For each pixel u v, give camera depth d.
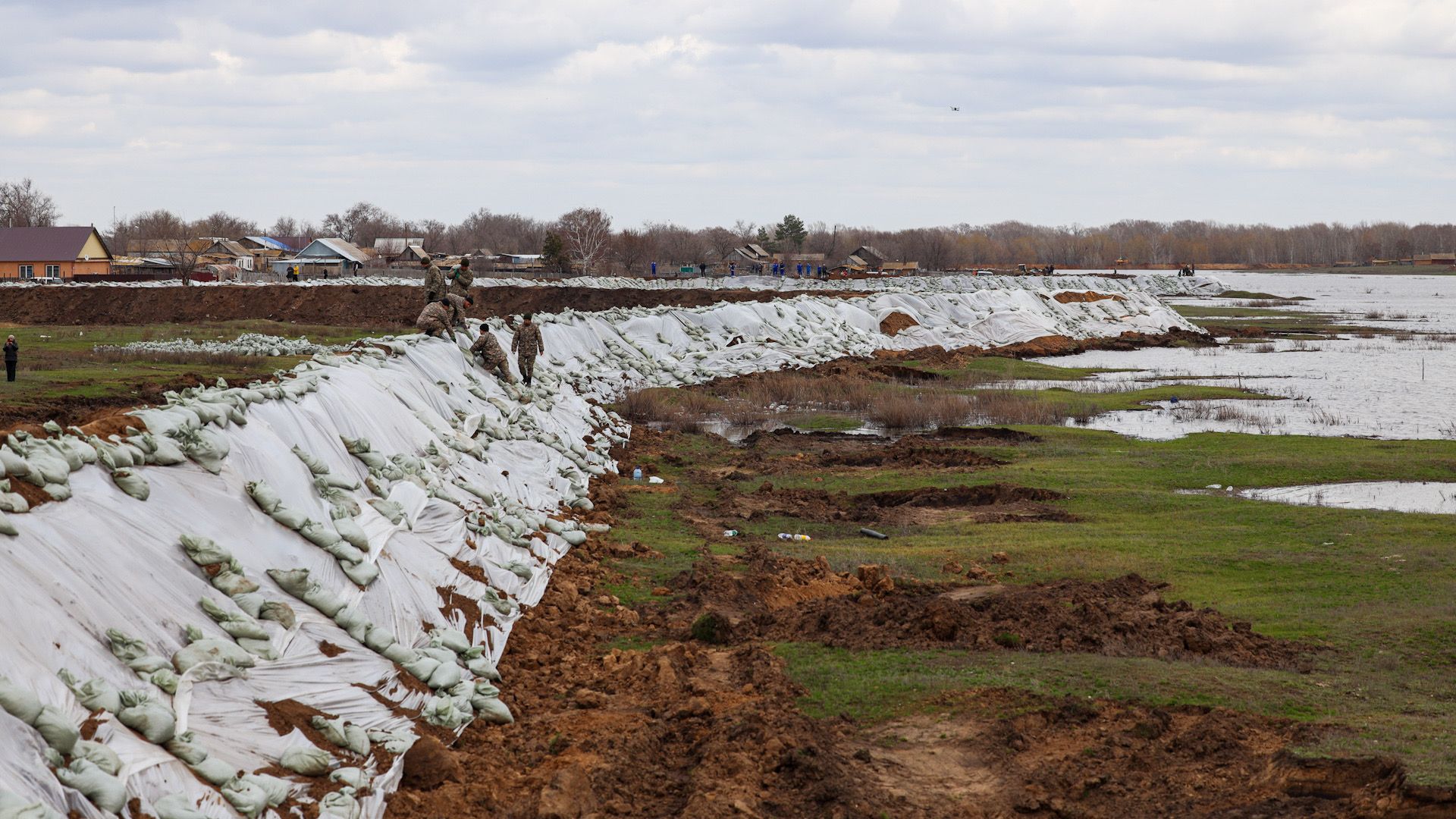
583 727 10.38
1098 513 20.44
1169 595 14.98
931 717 10.65
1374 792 8.40
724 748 9.70
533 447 21.16
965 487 22.48
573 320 38.88
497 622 12.90
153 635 8.55
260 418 12.91
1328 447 26.78
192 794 7.36
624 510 20.45
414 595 11.88
